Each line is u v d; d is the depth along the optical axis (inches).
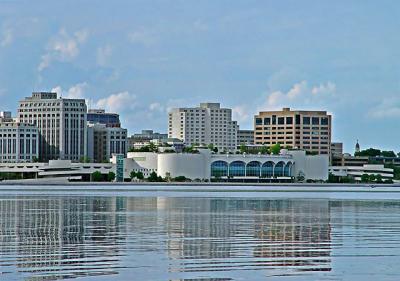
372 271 6594.5
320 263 7003.0
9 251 7687.0
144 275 6348.4
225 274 6422.2
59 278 6190.9
